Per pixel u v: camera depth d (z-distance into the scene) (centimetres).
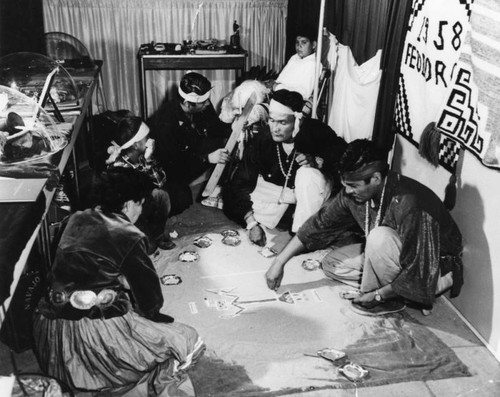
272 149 441
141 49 572
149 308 259
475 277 331
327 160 428
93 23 589
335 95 497
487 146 296
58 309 252
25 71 415
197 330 326
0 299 188
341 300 358
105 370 261
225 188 460
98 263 247
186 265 394
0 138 277
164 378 268
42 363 262
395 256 322
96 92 605
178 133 482
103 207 261
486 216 317
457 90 319
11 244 210
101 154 513
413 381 290
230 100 546
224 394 278
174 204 463
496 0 283
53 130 318
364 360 305
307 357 306
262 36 625
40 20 565
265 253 410
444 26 335
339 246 423
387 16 398
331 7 496
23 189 248
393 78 394
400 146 417
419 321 341
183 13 601
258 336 322
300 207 421
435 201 319
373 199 326
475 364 307
